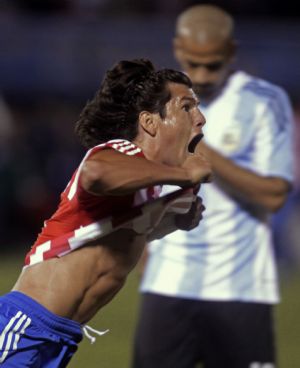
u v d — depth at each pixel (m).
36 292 14.12
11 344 14.02
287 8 60.28
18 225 50.72
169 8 60.47
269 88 18.94
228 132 18.69
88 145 14.45
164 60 54.72
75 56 54.97
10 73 54.56
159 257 18.67
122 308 35.53
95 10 60.00
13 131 53.22
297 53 54.81
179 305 18.42
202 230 18.34
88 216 13.81
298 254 46.16
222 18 18.80
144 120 14.09
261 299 18.30
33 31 54.91
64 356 14.31
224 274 18.31
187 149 14.23
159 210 14.00
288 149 18.61
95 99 14.35
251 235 18.39
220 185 18.23
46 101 54.91
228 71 19.12
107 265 14.12
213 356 18.45
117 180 13.00
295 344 29.69
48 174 52.28
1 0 58.22
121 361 27.64
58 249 14.03
